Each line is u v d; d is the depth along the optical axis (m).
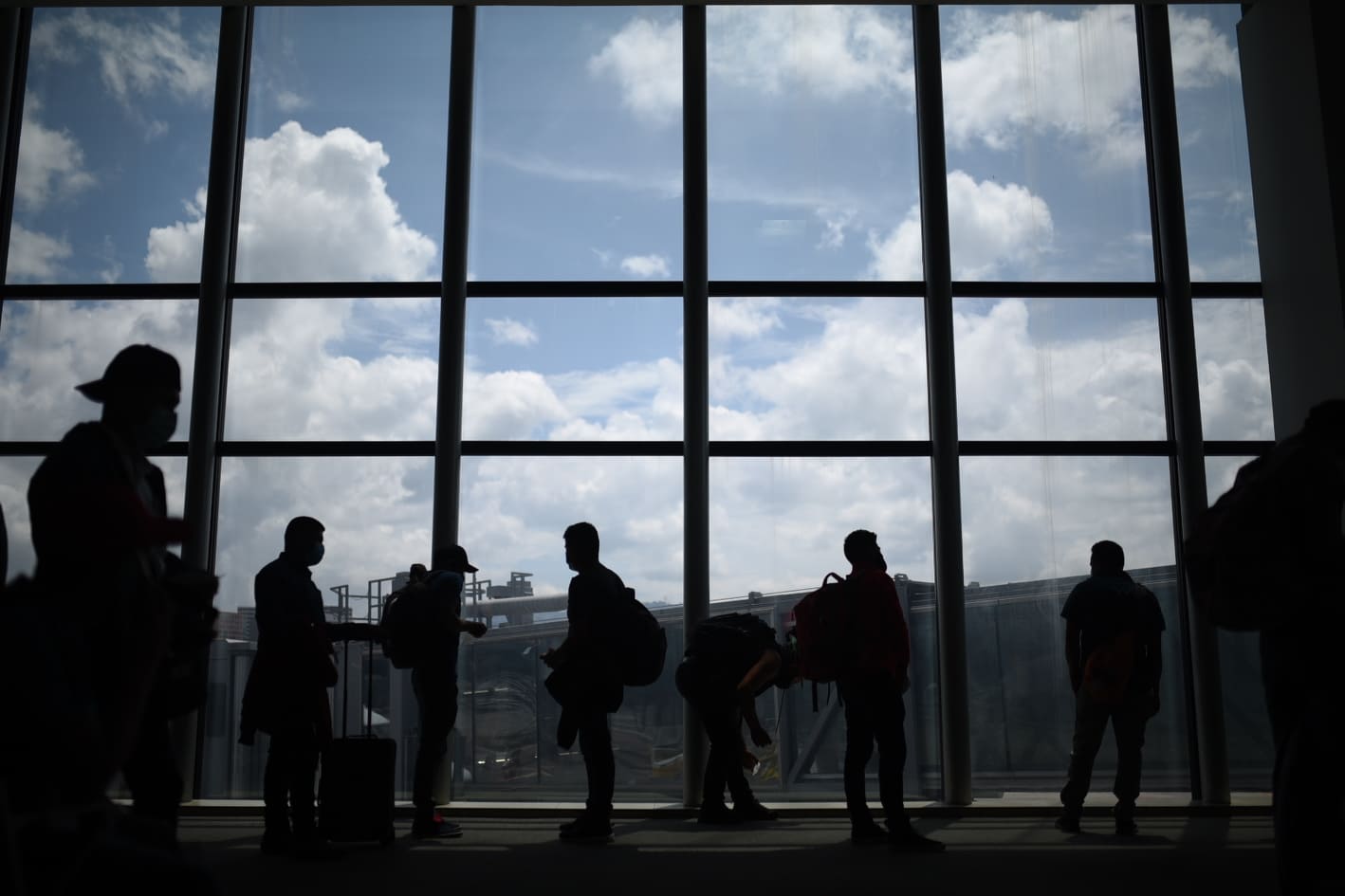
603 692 5.86
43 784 1.44
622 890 4.38
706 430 7.80
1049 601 7.68
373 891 4.36
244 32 8.27
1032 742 7.50
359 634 5.65
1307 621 2.89
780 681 6.61
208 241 7.96
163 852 1.62
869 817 5.69
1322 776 2.84
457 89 8.09
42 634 1.46
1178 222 7.91
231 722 7.59
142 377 2.09
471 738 7.61
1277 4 7.76
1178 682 7.54
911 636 7.67
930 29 8.16
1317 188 7.34
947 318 7.84
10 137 8.25
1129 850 5.50
